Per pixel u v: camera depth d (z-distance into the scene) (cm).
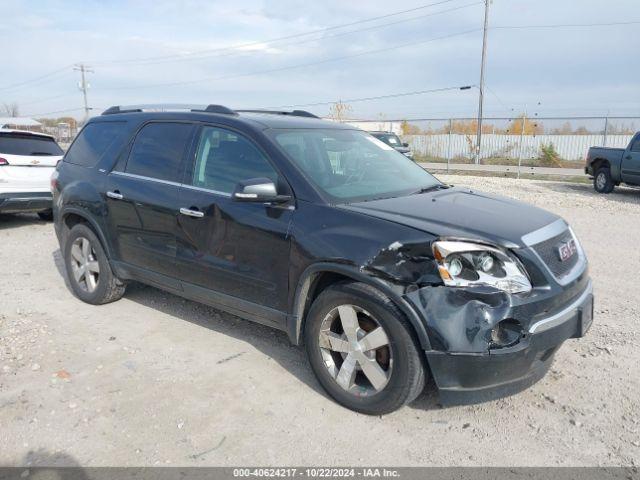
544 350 313
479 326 293
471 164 2941
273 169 387
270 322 391
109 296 532
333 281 361
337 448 309
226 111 449
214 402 357
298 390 372
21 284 620
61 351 434
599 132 2791
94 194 508
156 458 300
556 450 304
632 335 453
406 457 301
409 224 321
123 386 378
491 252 306
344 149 445
